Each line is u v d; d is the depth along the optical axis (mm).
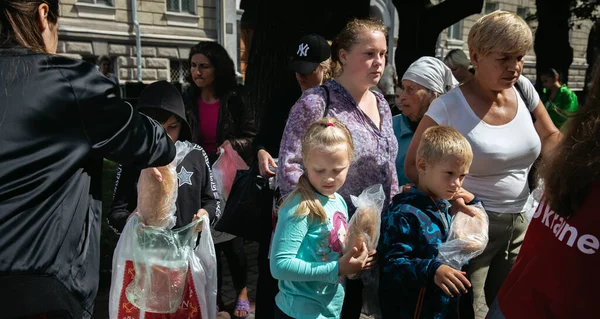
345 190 2164
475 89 2205
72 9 15180
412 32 7879
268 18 5254
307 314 1886
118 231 2316
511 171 2191
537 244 1397
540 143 2244
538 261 1371
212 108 3434
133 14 16250
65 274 1314
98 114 1362
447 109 2178
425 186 1976
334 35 5391
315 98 2158
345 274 1802
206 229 2238
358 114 2199
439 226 1927
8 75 1267
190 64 3406
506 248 2256
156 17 16891
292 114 2193
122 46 16266
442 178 1885
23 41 1344
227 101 3387
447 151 1857
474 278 2232
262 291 2555
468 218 1945
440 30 7918
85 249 1405
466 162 1882
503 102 2199
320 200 1917
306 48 2730
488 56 2047
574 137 1266
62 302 1299
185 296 2139
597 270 1208
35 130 1261
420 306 1878
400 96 2941
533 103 2391
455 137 1894
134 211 2207
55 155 1293
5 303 1219
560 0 10883
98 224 1500
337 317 1976
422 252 1877
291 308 1917
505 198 2186
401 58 8031
